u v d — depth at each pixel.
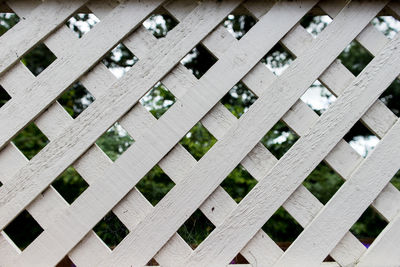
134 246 1.09
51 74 1.13
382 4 1.17
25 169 1.09
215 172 1.12
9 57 1.13
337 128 1.13
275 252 1.12
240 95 3.24
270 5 1.20
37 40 1.14
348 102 1.14
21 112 1.11
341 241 1.13
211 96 1.14
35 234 2.38
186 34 1.16
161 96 2.29
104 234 1.92
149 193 2.05
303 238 1.11
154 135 1.12
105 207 1.10
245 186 2.23
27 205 1.09
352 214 1.11
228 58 1.15
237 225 1.11
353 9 1.17
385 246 1.11
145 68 1.14
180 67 1.16
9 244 1.09
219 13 1.17
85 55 1.14
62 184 2.33
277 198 1.11
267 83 1.16
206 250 1.10
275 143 2.32
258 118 1.13
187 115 1.13
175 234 1.12
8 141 1.11
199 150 2.16
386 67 1.15
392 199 1.14
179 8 1.19
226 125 1.14
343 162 1.14
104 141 2.43
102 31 1.15
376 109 1.15
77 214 1.09
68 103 2.95
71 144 1.11
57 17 1.16
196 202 1.11
